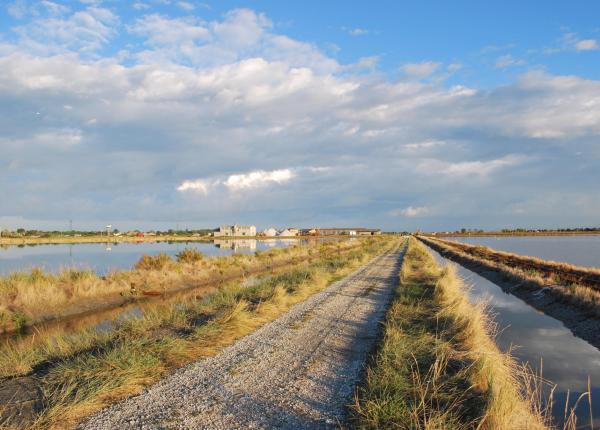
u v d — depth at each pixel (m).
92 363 7.04
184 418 5.44
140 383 6.66
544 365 8.55
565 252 53.81
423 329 9.59
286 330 10.16
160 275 20.22
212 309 12.40
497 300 17.27
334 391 6.40
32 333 11.77
